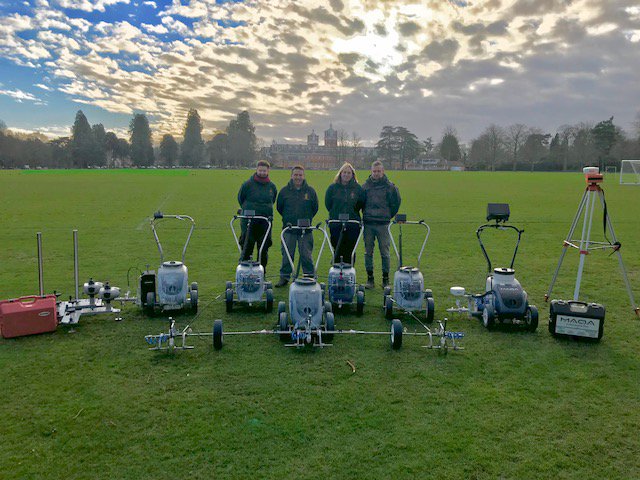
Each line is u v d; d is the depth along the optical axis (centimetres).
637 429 446
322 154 17788
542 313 805
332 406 486
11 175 6856
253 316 788
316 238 1603
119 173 8094
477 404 491
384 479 375
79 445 416
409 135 15150
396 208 959
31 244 1443
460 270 1138
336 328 732
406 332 684
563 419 463
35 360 595
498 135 12862
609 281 1027
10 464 390
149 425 449
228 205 2683
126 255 1291
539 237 1647
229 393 512
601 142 11250
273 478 375
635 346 651
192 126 15262
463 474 381
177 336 656
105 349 634
